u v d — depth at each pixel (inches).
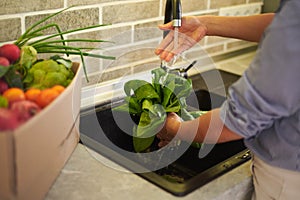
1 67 36.8
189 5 68.4
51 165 38.2
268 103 37.1
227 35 52.0
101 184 41.5
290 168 41.8
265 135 42.4
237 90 38.4
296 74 35.4
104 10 57.2
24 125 30.6
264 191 44.6
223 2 74.2
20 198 32.8
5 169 30.9
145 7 62.2
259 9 82.3
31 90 37.4
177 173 47.4
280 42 35.3
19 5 48.8
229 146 52.9
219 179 44.1
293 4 35.7
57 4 52.1
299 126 39.9
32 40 50.6
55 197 39.2
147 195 40.4
